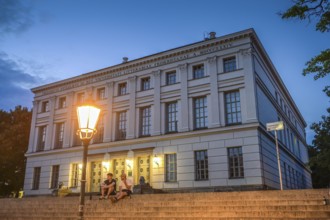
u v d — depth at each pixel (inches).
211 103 1123.9
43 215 702.5
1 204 830.5
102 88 1421.0
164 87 1238.3
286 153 1460.4
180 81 1207.6
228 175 1019.9
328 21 420.2
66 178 1355.8
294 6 421.7
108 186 721.0
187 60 1216.8
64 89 1514.5
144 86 1315.2
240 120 1074.7
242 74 1095.0
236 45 1133.7
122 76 1365.7
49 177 1405.0
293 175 1561.3
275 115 1360.7
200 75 1192.8
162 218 555.8
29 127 1760.6
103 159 1289.4
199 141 1100.5
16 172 1680.6
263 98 1177.4
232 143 1043.3
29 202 800.9
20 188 1694.1
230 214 523.8
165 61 1266.0
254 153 1000.9
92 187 1290.6
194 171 1079.6
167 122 1211.2
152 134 1205.1
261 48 1197.1
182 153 1119.0
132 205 647.1
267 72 1312.7
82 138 364.5
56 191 1233.4
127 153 1238.3
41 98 1582.2
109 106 1353.3
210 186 1035.9
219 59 1157.7
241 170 1013.8
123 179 709.3
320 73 437.4
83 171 351.3
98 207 666.2
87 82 1455.5
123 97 1333.7
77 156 1362.0
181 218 541.3
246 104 1059.9
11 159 1612.9
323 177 2089.1
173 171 1128.2
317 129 1290.6
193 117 1148.5
